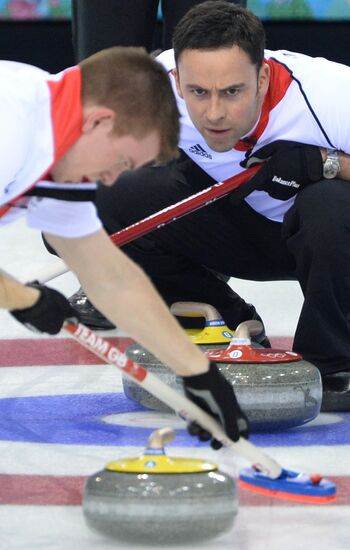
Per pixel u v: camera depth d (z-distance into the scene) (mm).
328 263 10156
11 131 6770
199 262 11891
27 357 12609
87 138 6918
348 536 7289
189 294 11977
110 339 13336
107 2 14914
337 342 10344
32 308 7164
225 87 9859
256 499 7941
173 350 7336
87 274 7387
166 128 6969
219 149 10281
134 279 7406
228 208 11398
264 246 11555
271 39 25766
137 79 6852
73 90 6887
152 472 7176
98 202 11586
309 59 10672
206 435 7477
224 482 7195
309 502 7824
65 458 8914
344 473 8594
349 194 10273
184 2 14625
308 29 25688
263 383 9500
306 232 10227
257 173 10555
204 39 9836
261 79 10281
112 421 10031
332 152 10484
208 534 7098
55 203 7184
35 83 6941
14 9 25781
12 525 7469
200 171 11234
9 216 7395
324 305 10266
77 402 10688
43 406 10531
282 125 10508
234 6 9977
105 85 6840
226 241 11570
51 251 12289
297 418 9672
